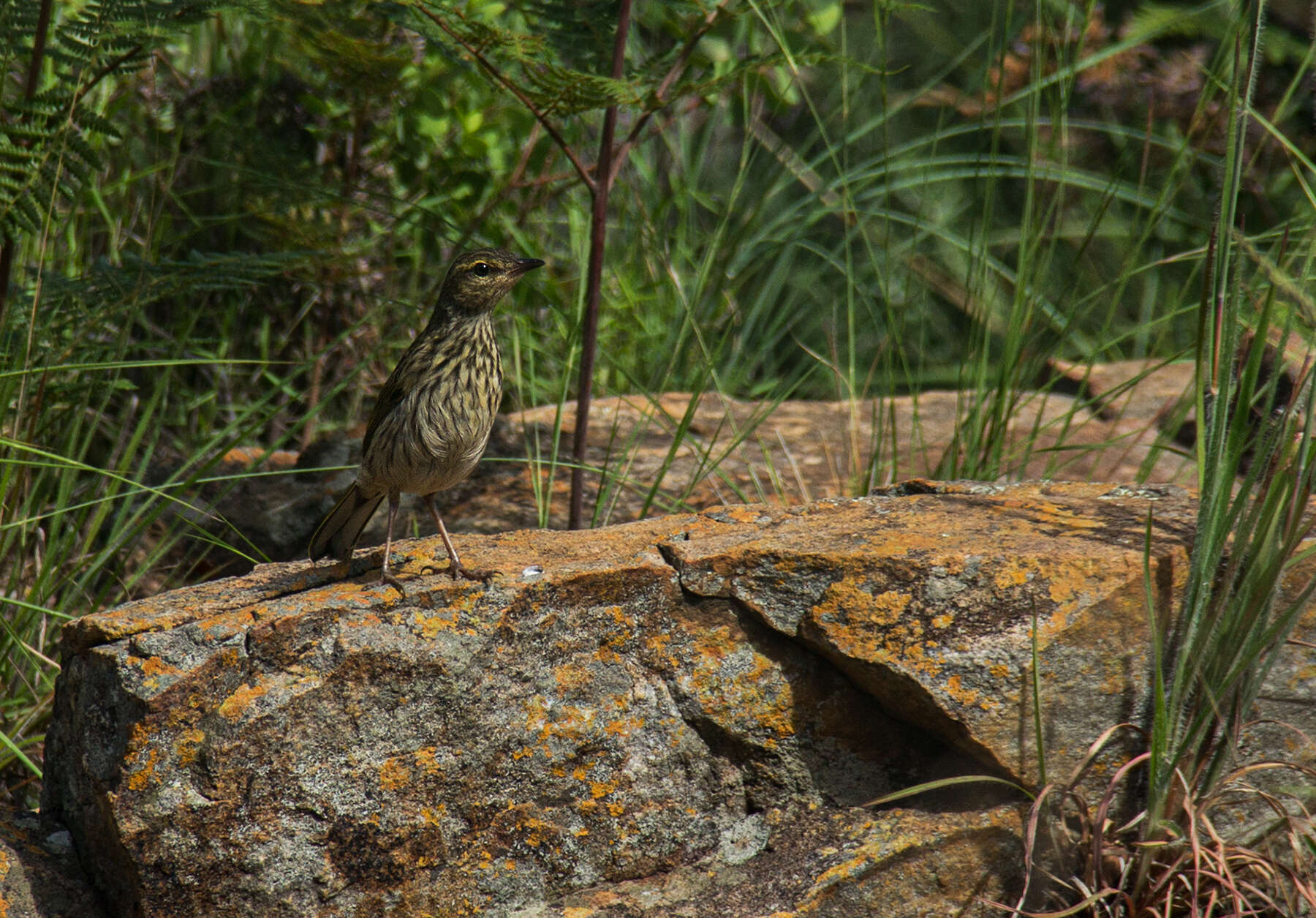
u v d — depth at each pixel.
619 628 6.96
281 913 6.34
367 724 6.52
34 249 11.97
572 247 15.28
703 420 13.70
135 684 6.27
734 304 15.43
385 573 6.99
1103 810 6.36
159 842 6.16
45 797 7.06
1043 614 6.71
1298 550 6.70
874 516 7.83
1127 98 15.48
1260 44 7.39
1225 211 6.71
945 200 18.03
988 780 6.77
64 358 10.52
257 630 6.45
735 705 7.00
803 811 7.04
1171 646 6.82
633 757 6.89
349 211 13.84
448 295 7.56
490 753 6.70
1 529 8.84
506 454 12.51
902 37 19.02
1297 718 6.87
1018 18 14.54
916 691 6.68
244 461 12.57
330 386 14.39
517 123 14.38
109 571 10.88
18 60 11.13
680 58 10.25
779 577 6.98
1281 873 6.46
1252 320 7.55
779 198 18.00
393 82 12.25
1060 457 12.47
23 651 9.06
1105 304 16.89
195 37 14.66
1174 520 7.54
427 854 6.57
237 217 13.20
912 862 6.57
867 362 17.28
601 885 6.81
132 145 13.70
